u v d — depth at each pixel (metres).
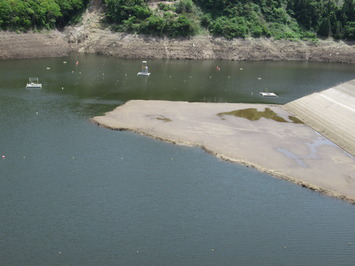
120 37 146.38
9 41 129.75
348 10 170.38
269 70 135.50
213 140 69.69
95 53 143.75
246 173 59.19
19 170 57.00
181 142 68.50
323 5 175.38
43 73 112.00
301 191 54.97
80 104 86.25
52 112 80.31
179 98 95.69
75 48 144.62
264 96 102.25
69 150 63.78
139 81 109.88
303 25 171.25
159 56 144.00
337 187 56.03
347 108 83.19
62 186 53.50
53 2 145.62
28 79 104.50
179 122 77.50
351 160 64.69
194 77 118.94
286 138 72.56
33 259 40.31
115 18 151.38
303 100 93.38
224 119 80.75
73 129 72.12
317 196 53.88
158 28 148.38
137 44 145.12
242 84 114.06
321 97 92.12
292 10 174.38
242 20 160.50
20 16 134.75
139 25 148.12
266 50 155.50
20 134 68.75
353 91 89.69
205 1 163.88
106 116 78.88
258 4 170.88
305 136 74.25
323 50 160.75
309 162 63.22
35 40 135.62
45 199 50.44
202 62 143.12
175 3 160.88
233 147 67.25
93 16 153.88
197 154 64.62
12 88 95.56
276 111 88.88
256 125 78.56
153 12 154.38
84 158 61.41
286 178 58.00
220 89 107.06
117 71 119.94
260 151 66.25
